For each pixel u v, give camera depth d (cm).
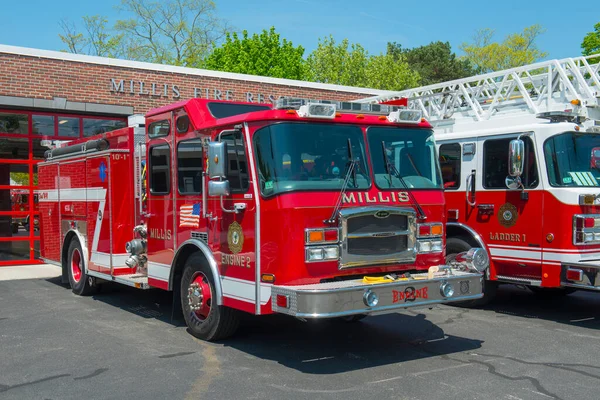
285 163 566
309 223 559
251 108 696
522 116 890
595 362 586
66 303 912
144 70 1457
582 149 799
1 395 496
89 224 921
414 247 623
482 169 862
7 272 1259
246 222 586
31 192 1369
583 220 755
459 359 596
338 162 595
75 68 1362
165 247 733
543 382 520
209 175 593
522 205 808
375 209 591
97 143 888
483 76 1091
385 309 550
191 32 3975
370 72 3975
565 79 962
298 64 3450
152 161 763
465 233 888
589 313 843
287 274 551
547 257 777
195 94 1535
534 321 786
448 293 589
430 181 652
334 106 591
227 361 591
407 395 487
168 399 482
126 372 556
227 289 618
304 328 737
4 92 1277
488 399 477
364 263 586
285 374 547
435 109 1200
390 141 635
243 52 3319
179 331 721
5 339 685
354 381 525
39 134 1362
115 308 871
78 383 525
